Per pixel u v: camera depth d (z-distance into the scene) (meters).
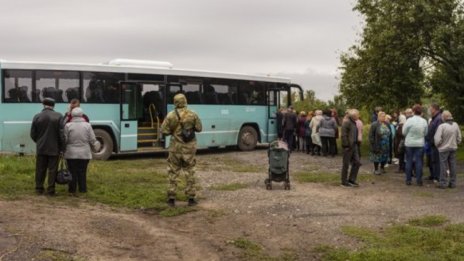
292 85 25.95
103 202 11.35
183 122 11.08
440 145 13.83
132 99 20.47
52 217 9.41
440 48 22.59
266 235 8.98
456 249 8.04
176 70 21.69
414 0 21.98
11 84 18.31
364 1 23.73
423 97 24.95
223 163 19.52
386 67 23.08
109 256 7.52
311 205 11.37
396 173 16.80
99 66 19.80
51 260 7.05
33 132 11.61
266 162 19.98
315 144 22.22
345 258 7.68
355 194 12.87
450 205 11.55
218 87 23.25
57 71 19.02
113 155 21.91
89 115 19.53
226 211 10.75
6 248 7.35
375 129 16.47
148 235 8.77
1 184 12.54
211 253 7.93
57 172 11.62
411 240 8.59
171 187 11.17
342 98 25.19
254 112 24.59
